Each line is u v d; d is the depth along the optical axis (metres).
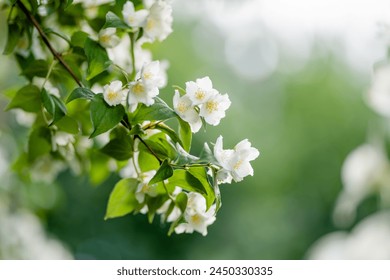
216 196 0.73
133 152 0.78
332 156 3.49
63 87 0.86
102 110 0.73
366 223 0.99
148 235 3.23
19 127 1.24
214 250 3.29
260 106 3.68
